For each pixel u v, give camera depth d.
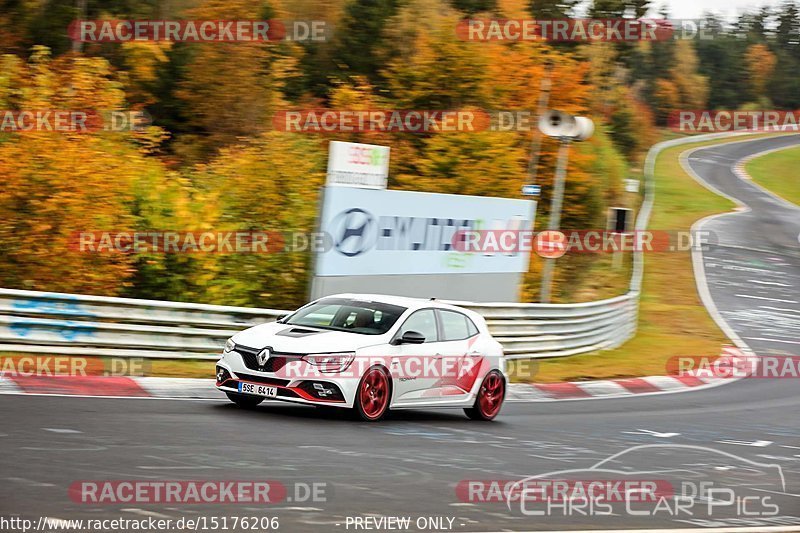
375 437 16.83
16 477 10.97
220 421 16.83
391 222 32.06
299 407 20.11
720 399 31.17
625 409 26.52
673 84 185.75
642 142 139.88
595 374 33.72
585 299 52.72
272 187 35.03
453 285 35.00
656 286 64.25
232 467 12.80
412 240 33.03
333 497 11.67
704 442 20.78
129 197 30.83
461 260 35.19
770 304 63.34
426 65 54.50
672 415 25.94
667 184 118.56
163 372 23.23
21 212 29.12
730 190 124.50
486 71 55.19
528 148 55.78
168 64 52.97
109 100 33.81
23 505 9.79
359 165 31.09
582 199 59.81
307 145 37.56
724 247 83.50
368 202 31.14
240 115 52.91
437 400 20.19
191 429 15.59
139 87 52.28
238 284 32.38
